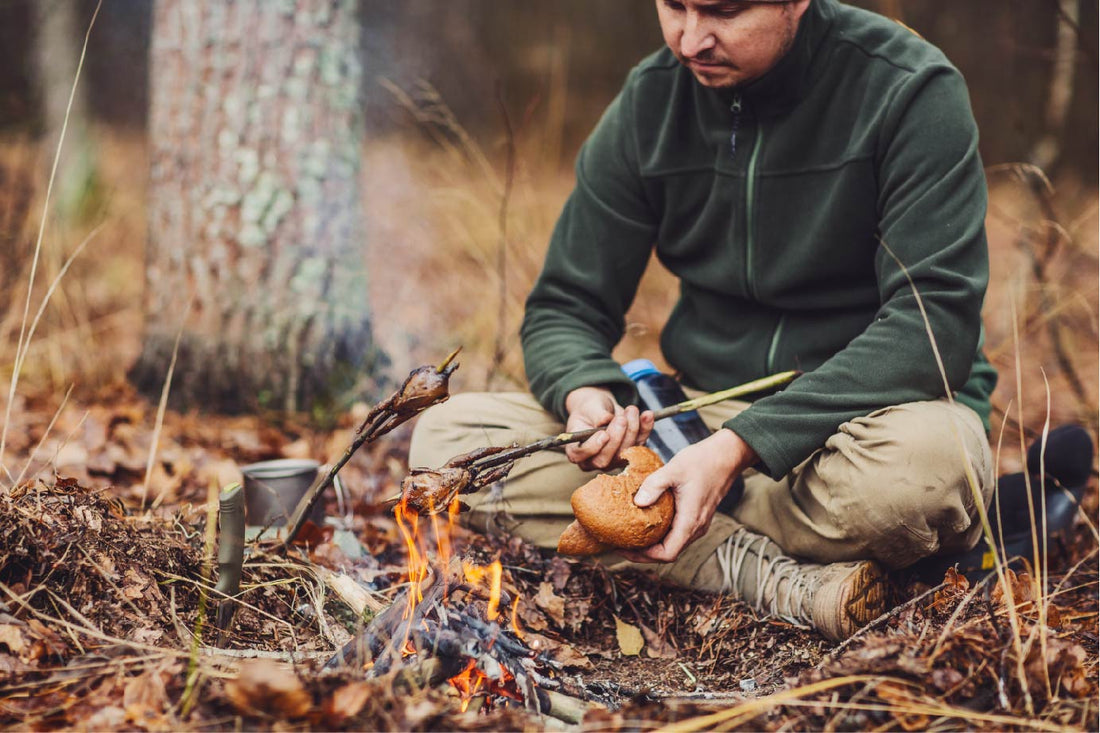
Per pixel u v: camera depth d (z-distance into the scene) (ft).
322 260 11.83
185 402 11.87
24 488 6.50
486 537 7.88
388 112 21.42
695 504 6.39
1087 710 5.18
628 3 37.27
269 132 11.56
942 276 6.73
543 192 21.47
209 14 11.46
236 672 5.42
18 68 20.49
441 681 5.44
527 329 8.32
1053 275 14.01
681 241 8.20
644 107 8.07
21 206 14.38
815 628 6.77
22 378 12.39
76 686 5.19
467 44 32.55
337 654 5.54
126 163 25.95
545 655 6.48
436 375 5.84
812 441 6.67
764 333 7.90
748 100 7.43
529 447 6.48
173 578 6.27
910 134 6.99
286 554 6.98
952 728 5.01
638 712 5.16
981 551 7.25
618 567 7.64
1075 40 13.87
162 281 11.97
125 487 9.36
